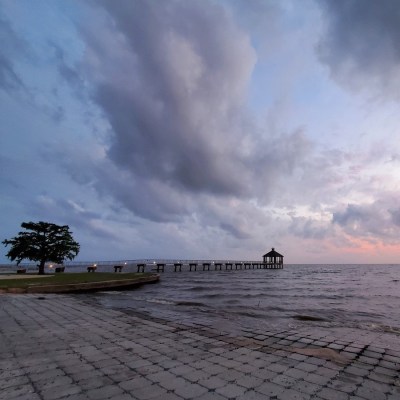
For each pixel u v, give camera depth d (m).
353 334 6.87
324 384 3.75
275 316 10.98
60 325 7.21
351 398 3.37
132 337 6.11
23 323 7.39
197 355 4.93
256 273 65.38
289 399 3.32
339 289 25.64
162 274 55.53
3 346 5.34
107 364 4.42
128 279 22.95
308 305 14.88
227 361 4.62
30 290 15.70
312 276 54.19
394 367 4.45
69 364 4.40
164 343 5.67
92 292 18.42
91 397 3.31
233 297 17.92
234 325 8.16
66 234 34.47
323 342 5.97
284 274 61.78
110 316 8.50
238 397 3.35
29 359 4.61
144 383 3.72
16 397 3.29
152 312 10.43
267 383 3.76
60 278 22.55
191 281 34.66
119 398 3.29
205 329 7.05
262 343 5.81
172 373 4.08
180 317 9.25
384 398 3.38
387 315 12.12
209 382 3.78
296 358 4.81
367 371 4.25
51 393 3.40
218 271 73.94
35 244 32.44
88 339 5.90
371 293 22.17
